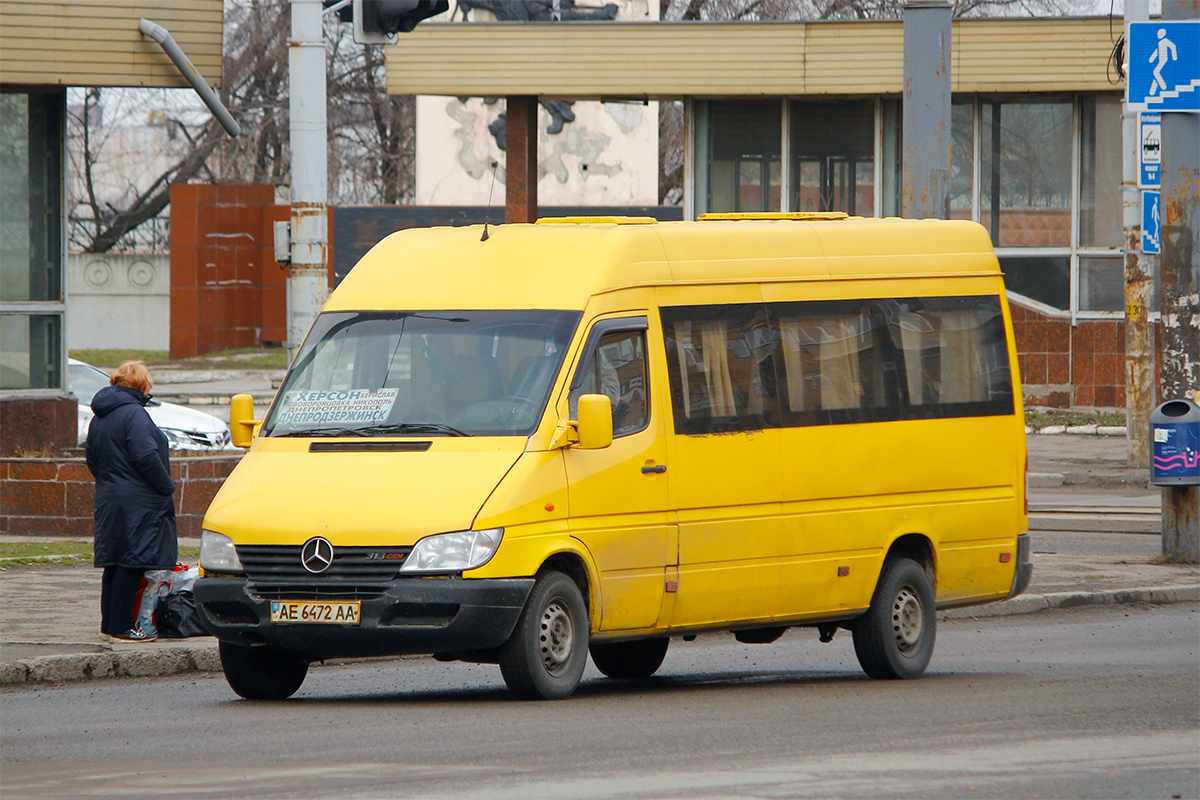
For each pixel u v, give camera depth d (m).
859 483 35.81
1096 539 62.94
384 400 31.77
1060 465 84.50
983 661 38.78
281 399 32.62
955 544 37.69
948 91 52.34
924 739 26.61
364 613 29.22
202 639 38.22
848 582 35.47
